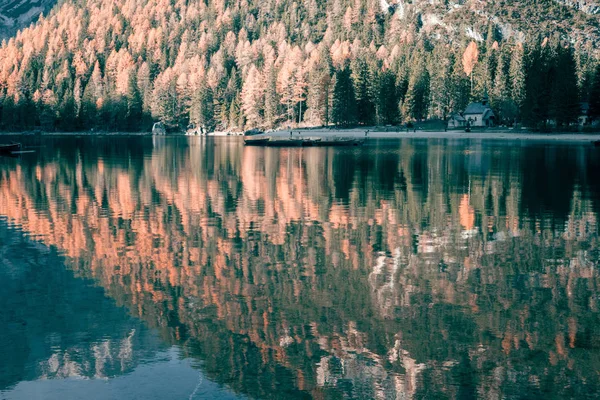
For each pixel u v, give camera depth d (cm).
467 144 9981
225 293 1736
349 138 12331
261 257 2170
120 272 1952
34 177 4881
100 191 3984
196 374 1195
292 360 1274
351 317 1543
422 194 3822
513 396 1144
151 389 1126
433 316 1558
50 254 2194
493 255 2220
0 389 1120
